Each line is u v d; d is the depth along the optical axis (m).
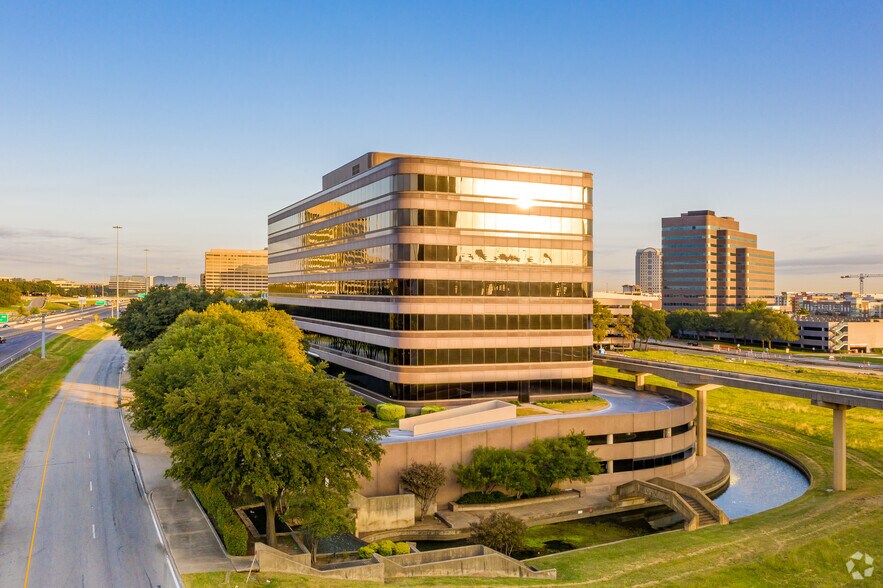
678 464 62.31
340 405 37.56
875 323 196.38
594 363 87.31
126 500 43.22
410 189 66.88
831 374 122.06
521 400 70.25
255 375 38.12
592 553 42.12
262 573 32.59
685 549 42.16
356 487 37.88
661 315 172.12
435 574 37.22
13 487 45.25
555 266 71.81
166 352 56.47
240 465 35.41
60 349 127.38
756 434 80.44
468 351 68.56
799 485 61.97
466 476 51.78
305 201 96.94
